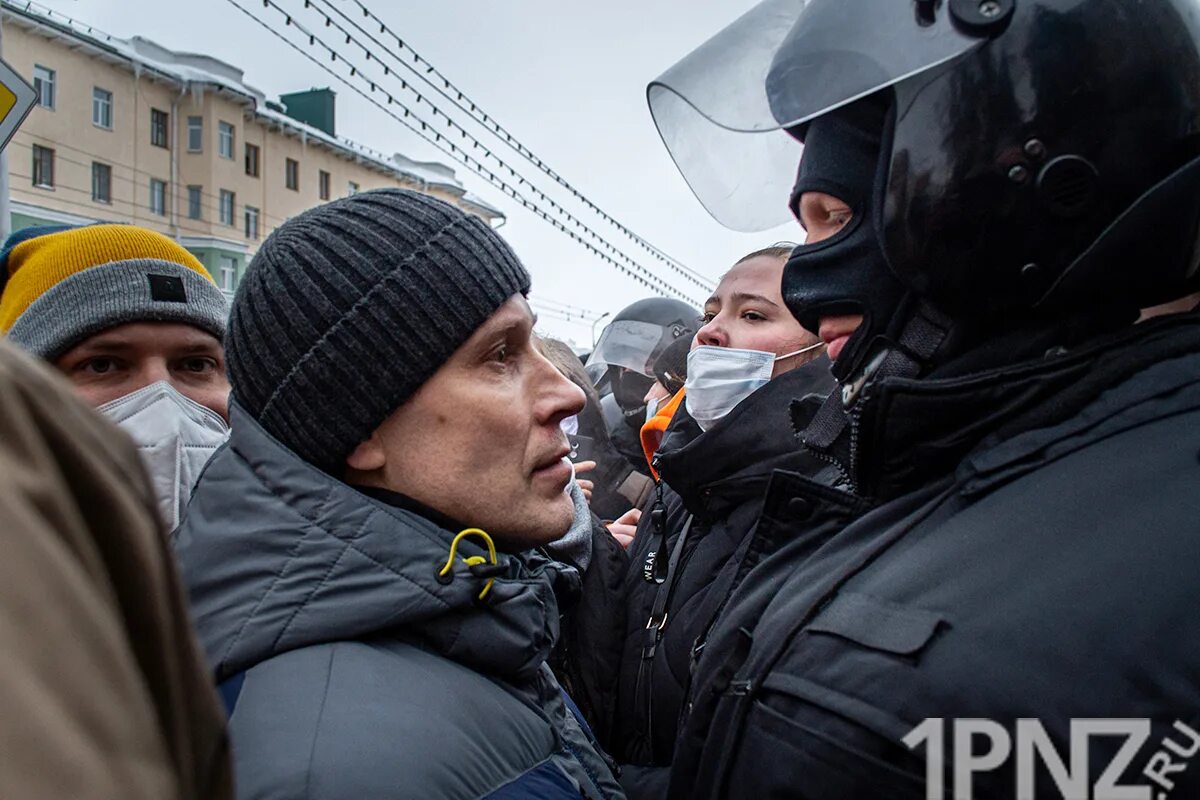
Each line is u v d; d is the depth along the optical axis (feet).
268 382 3.06
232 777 1.19
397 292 2.99
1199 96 2.82
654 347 12.66
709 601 4.81
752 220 4.24
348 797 2.29
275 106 92.63
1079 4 2.81
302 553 2.83
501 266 3.20
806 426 4.39
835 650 2.54
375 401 2.99
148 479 1.14
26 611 0.80
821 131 3.44
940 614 2.36
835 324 3.51
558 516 3.26
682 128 4.33
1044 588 2.24
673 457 5.28
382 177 99.04
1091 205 2.77
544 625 3.25
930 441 2.92
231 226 84.64
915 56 2.94
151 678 1.03
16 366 0.99
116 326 4.49
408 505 3.09
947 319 3.12
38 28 71.26
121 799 0.77
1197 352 2.66
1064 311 2.90
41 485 0.91
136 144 79.05
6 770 0.70
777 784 2.53
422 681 2.72
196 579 2.89
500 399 3.11
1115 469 2.40
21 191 70.64
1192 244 2.82
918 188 2.96
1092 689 2.06
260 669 2.67
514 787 2.70
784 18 3.65
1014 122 2.80
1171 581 2.11
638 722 5.29
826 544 3.12
